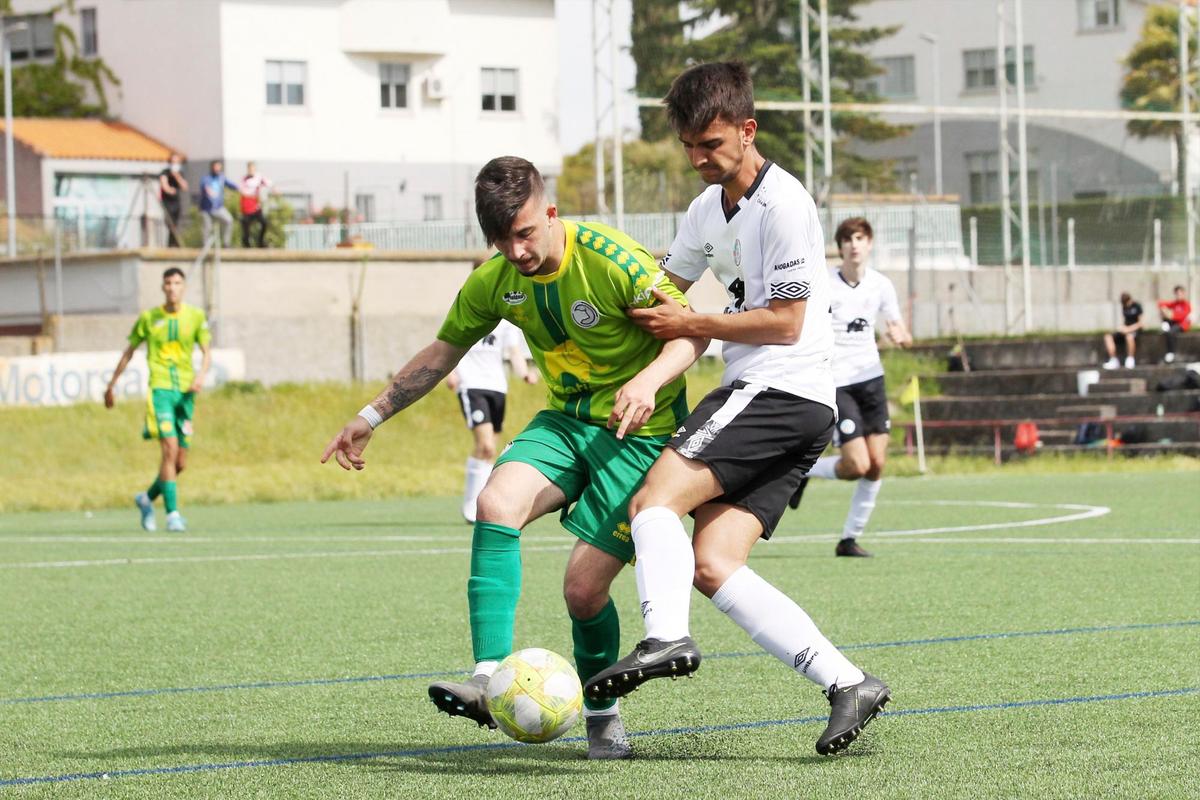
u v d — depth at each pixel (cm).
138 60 5569
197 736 586
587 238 535
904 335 1251
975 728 564
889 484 2327
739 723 586
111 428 2681
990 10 5531
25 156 5269
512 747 555
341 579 1172
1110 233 4219
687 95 528
